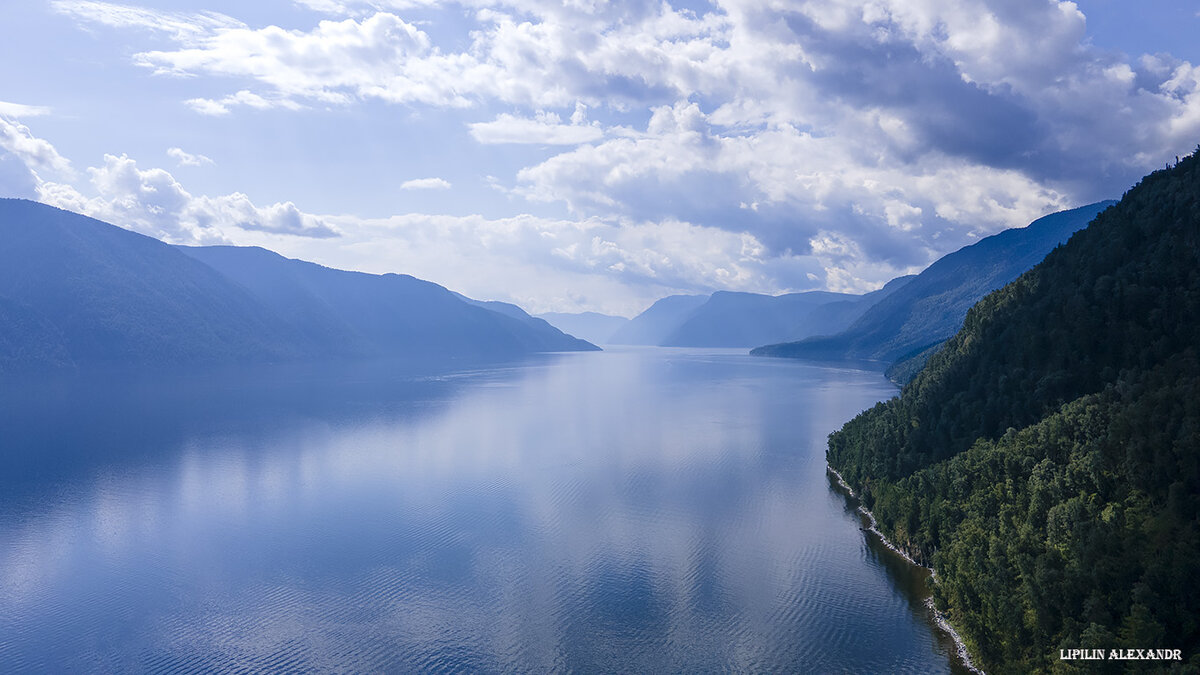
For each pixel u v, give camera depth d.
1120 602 84.81
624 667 103.19
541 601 124.81
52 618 120.38
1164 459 95.50
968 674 99.31
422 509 181.50
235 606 124.31
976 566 103.31
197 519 174.50
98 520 174.12
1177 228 137.38
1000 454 124.38
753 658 104.94
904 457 159.62
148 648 110.19
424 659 105.75
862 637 109.75
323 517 175.12
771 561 141.12
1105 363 130.25
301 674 101.94
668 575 135.38
